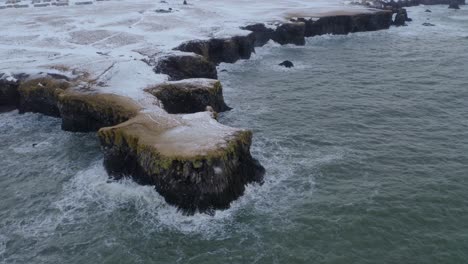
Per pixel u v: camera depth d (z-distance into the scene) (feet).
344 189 95.04
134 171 99.71
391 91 158.30
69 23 256.11
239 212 87.86
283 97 155.74
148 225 84.94
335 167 104.47
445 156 108.37
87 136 127.75
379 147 114.32
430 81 168.14
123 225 85.35
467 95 151.02
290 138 121.29
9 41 214.28
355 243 78.02
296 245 78.07
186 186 87.40
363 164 105.50
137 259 76.07
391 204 88.58
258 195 93.76
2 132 132.77
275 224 83.87
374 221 83.56
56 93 135.33
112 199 94.17
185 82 142.20
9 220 88.74
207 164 86.94
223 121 134.92
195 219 85.97
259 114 140.15
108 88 136.67
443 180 97.09
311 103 148.36
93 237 82.28
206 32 220.43
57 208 92.07
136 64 161.79
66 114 129.90
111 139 102.58
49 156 116.47
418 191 93.04
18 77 151.02
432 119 132.05
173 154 88.89
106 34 223.51
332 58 211.41
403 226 82.02
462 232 79.92
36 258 77.56
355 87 164.45
